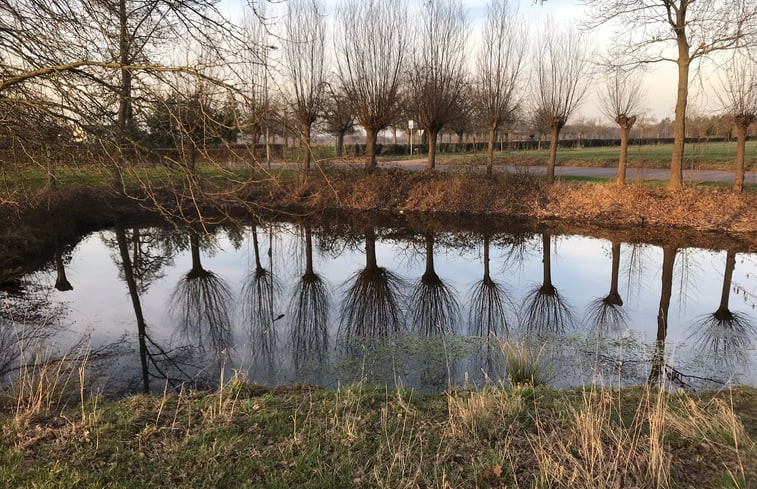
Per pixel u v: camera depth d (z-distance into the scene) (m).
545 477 3.11
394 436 3.76
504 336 7.54
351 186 19.44
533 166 26.08
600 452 3.23
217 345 7.55
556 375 6.00
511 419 4.00
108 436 3.70
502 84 18.56
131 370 6.47
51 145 5.98
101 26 5.20
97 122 5.26
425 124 20.31
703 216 14.35
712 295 9.66
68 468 3.26
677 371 6.07
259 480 3.20
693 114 16.75
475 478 3.18
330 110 22.05
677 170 15.16
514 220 17.28
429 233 16.47
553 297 9.95
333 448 3.57
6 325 8.33
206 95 5.02
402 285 11.47
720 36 12.80
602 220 15.93
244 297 10.69
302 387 5.21
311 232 17.06
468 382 5.81
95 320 8.76
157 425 3.92
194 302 10.21
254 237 16.00
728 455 3.40
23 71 5.21
